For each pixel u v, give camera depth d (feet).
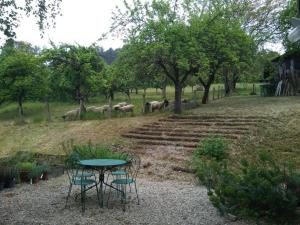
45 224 19.74
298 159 36.35
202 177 22.90
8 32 32.30
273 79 92.17
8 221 20.22
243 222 19.53
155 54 62.08
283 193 18.21
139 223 20.08
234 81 111.65
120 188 28.94
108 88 84.43
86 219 20.81
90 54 83.56
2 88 95.76
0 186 28.35
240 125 50.31
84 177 26.23
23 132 67.97
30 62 94.38
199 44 63.98
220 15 68.95
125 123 61.72
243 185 19.27
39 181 31.65
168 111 70.49
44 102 118.01
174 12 66.08
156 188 29.35
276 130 46.09
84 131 61.41
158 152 43.62
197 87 130.93
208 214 21.44
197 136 48.01
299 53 78.84
